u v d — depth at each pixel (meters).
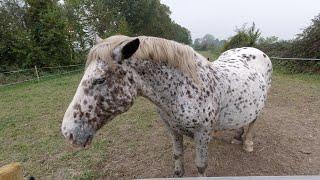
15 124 6.43
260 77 3.48
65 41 17.05
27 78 14.15
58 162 4.43
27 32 16.11
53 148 4.96
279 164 3.99
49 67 16.12
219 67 3.08
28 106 8.05
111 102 2.32
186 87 2.60
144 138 5.06
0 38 15.63
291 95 7.66
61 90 10.12
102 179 3.87
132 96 2.41
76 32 20.86
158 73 2.51
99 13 25.19
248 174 3.76
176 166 3.33
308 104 6.76
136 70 2.42
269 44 15.62
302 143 4.61
